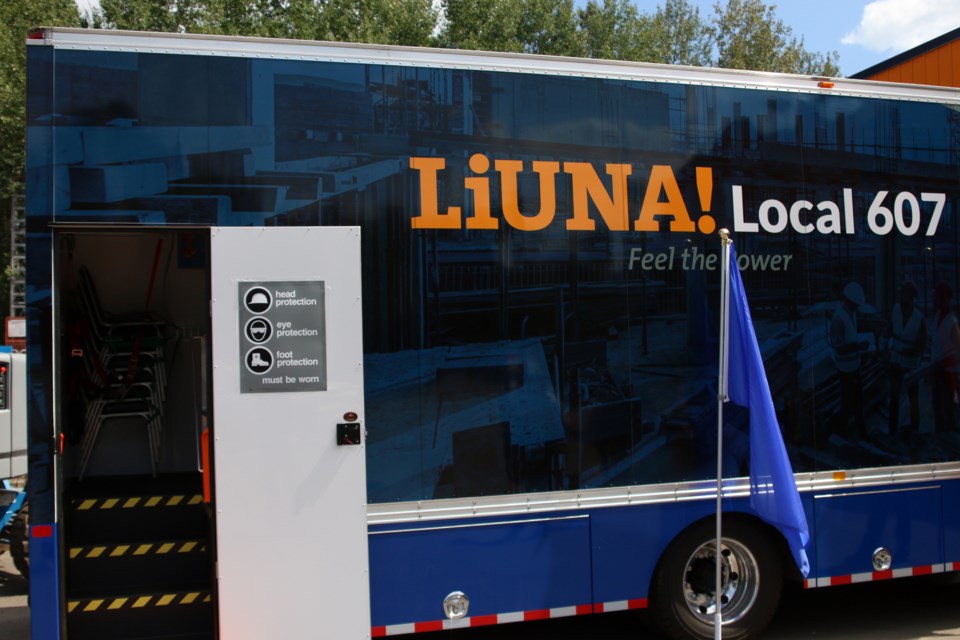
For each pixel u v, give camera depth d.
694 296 4.46
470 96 4.20
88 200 3.77
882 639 4.95
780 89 4.66
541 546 4.22
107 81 3.82
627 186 4.39
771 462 4.16
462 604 4.12
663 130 4.46
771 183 4.62
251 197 3.92
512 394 4.19
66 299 5.14
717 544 4.09
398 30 20.72
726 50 33.06
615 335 4.34
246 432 3.87
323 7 20.02
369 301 4.03
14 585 6.72
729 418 4.49
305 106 4.00
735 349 4.25
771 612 4.67
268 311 3.90
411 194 4.10
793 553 4.25
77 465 5.26
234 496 3.86
